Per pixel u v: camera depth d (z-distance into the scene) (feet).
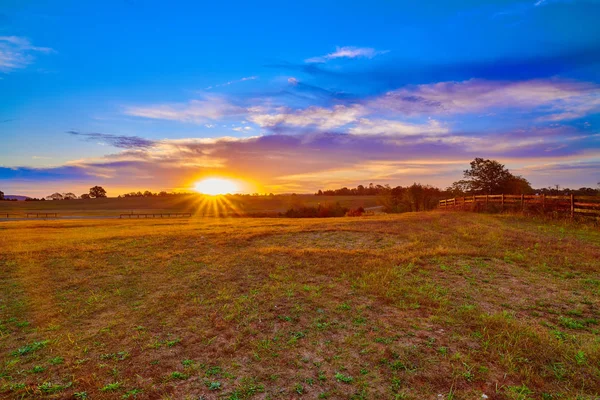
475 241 46.68
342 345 18.38
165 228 76.64
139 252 44.34
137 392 14.29
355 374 15.51
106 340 19.48
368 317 22.17
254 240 52.47
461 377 15.08
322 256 39.24
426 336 19.22
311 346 18.35
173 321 22.15
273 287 28.55
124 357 17.35
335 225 66.80
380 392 14.10
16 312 24.26
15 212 252.83
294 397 13.87
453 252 39.34
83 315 23.59
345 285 29.07
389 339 18.89
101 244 50.44
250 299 25.85
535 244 43.06
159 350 18.19
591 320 21.36
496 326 20.25
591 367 15.84
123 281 31.68
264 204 304.91
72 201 372.38
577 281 29.37
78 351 18.13
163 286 29.94
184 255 42.34
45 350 18.33
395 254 39.68
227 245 48.39
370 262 35.91
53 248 46.80
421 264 35.27
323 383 14.83
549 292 26.84
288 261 37.35
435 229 59.47
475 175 129.18
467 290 27.43
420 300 25.03
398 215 95.09
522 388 14.19
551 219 66.54
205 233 59.77
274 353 17.62
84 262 38.78
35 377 15.60
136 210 278.26
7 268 36.55
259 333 20.11
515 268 33.58
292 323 21.42
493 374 15.33
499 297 25.85
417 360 16.57
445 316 22.07
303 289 28.04
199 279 31.60
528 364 16.17
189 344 18.85
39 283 31.17
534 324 20.99
